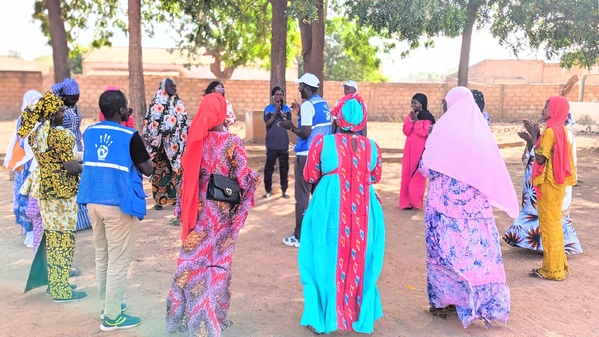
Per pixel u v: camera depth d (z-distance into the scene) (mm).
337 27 26109
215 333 4078
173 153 8539
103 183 4297
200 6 15422
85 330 4598
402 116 30938
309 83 6629
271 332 4617
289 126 6605
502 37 11867
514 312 5121
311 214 4477
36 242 5645
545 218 5910
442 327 4793
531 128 6125
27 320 4785
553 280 5953
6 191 10375
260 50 25359
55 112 4820
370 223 4461
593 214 9062
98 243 4602
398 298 5453
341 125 4473
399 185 11578
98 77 27828
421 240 7492
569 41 12773
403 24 9859
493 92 30891
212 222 4211
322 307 4391
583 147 18531
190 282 4223
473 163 4527
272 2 13062
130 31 12711
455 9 9852
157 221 8219
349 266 4391
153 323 4754
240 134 22359
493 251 4664
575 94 30250
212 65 29906
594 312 5129
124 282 4578
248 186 4289
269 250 6914
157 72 32656
